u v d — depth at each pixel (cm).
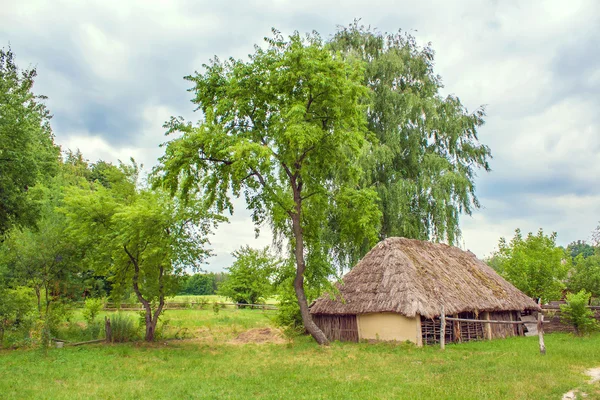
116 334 2103
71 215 2081
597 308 2491
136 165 2417
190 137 1775
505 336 2305
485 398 949
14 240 2233
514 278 2955
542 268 2972
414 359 1531
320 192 2044
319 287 1961
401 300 1886
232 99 1892
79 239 2111
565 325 2456
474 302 2123
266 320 3125
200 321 2995
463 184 2825
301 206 2112
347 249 2814
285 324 2353
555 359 1443
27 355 1664
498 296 2355
